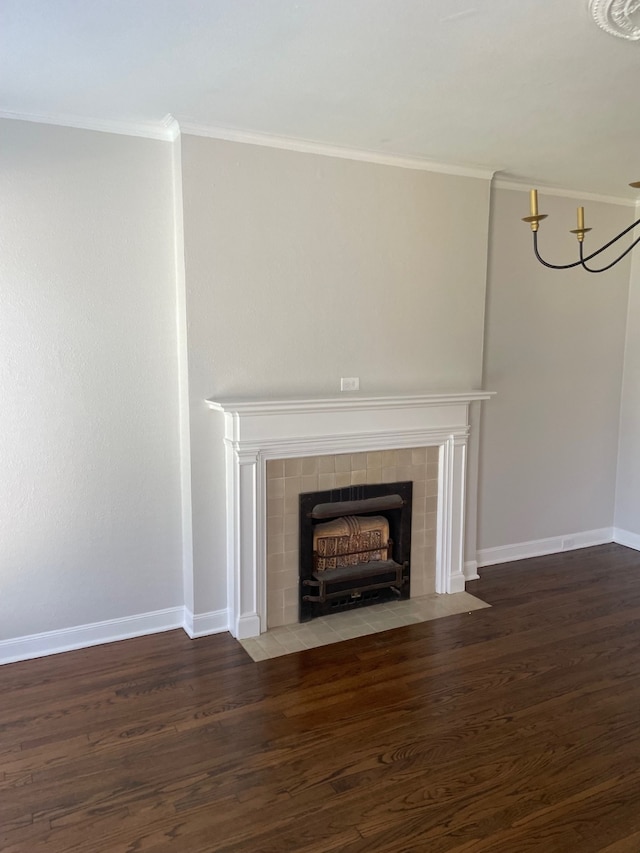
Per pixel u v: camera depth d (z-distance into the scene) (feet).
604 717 8.59
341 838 6.45
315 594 11.40
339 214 11.07
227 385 10.49
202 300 10.10
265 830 6.55
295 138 10.34
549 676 9.64
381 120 9.50
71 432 9.91
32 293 9.41
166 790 7.13
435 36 6.83
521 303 13.83
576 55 7.29
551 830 6.57
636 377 15.43
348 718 8.50
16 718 8.46
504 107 8.95
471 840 6.44
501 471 14.24
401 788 7.17
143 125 9.77
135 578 10.71
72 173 9.46
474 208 12.46
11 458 9.57
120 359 10.11
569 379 14.88
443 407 12.16
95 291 9.82
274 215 10.49
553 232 13.98
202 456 10.45
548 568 14.30
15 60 7.41
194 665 9.86
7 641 9.90
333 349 11.35
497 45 7.05
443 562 12.67
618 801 7.00
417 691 9.18
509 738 8.10
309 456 11.03
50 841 6.40
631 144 10.71
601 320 15.14
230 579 10.83
